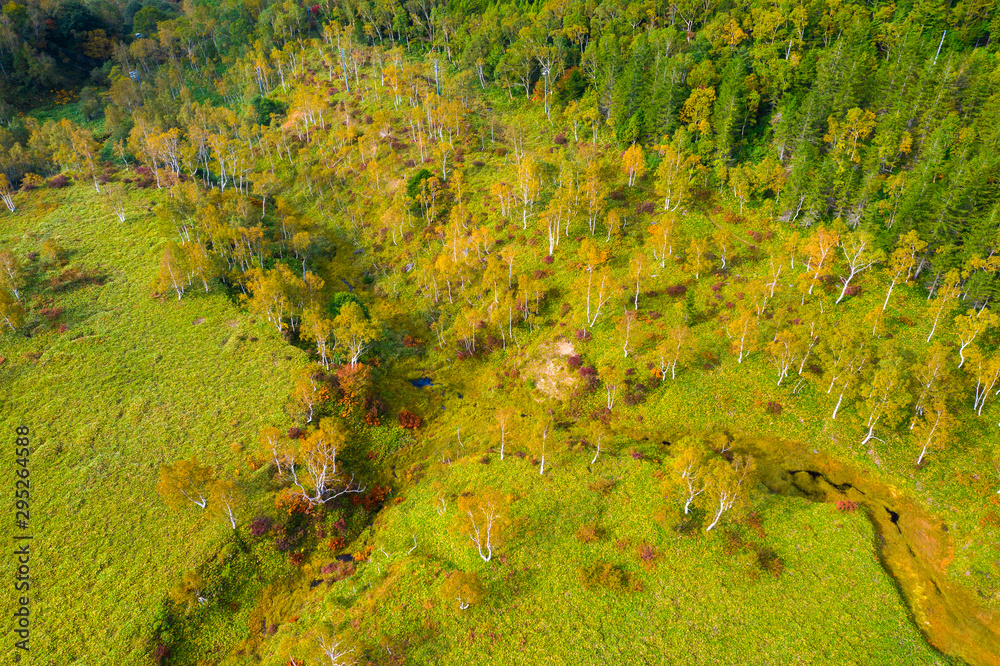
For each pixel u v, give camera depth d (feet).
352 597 191.42
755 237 323.98
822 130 349.82
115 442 238.89
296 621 187.83
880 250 272.51
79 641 177.27
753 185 341.00
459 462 245.65
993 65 324.60
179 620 185.78
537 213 368.48
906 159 322.34
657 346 277.64
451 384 296.92
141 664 173.47
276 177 439.63
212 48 599.57
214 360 281.74
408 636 174.60
